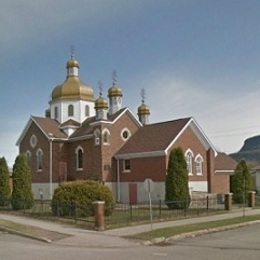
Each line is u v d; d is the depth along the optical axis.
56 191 24.06
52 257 12.34
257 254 12.58
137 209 27.36
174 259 11.87
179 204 27.66
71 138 43.06
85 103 47.25
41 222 21.84
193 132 38.44
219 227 19.00
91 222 20.25
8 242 15.85
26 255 12.73
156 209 27.38
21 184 29.88
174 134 36.78
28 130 45.91
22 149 46.50
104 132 39.47
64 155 43.44
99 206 18.92
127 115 41.59
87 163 40.91
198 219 22.33
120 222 20.47
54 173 42.44
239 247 13.99
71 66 48.22
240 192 34.94
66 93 46.94
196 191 37.50
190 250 13.52
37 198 43.31
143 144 38.31
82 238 16.39
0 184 32.28
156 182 35.72
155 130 39.66
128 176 38.47
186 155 37.16
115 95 45.97
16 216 25.41
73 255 12.70
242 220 21.62
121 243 15.27
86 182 23.80
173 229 18.02
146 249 13.95
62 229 18.97
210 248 13.88
